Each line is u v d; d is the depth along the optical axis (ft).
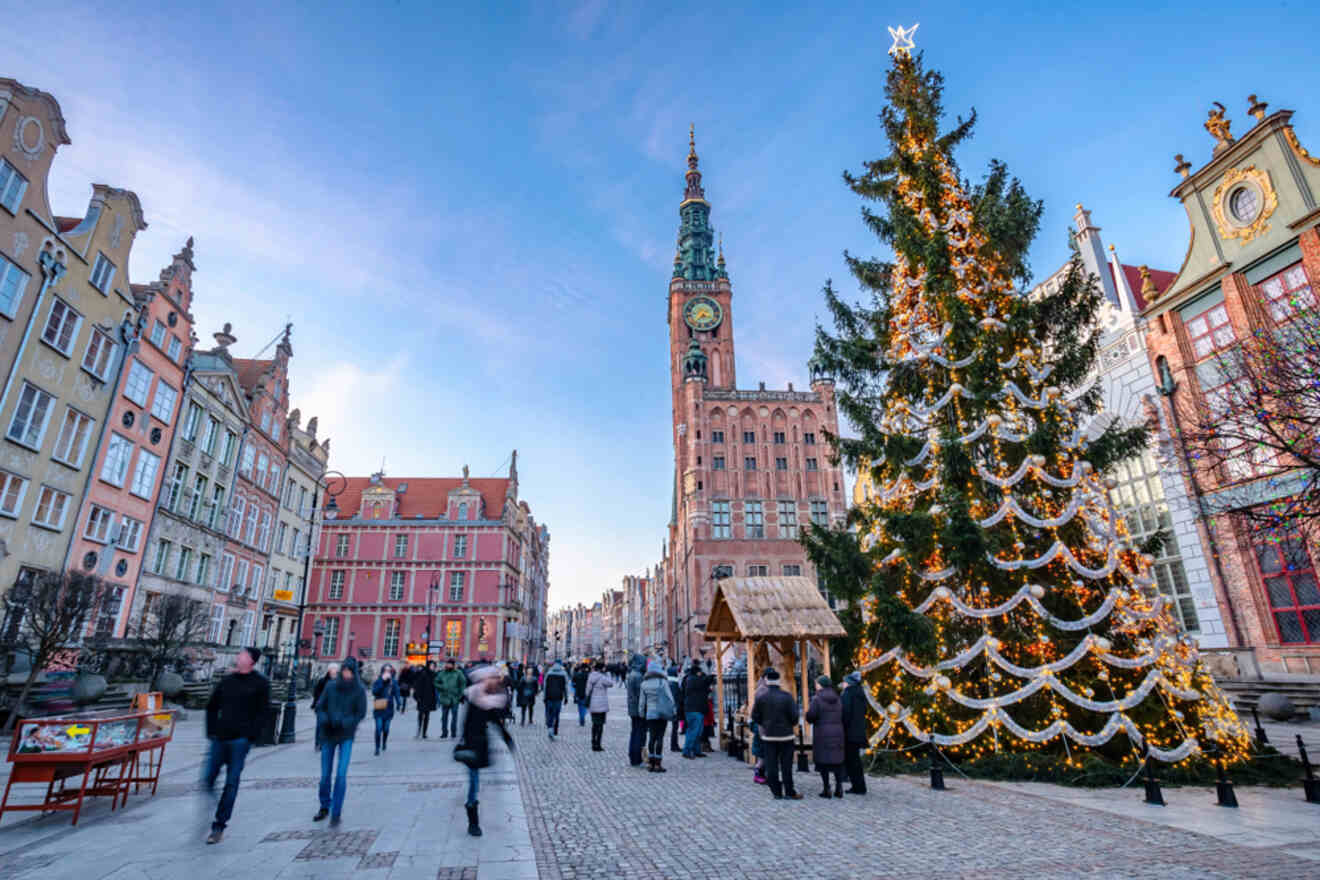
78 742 26.48
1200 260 75.25
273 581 132.36
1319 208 63.52
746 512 183.11
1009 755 37.65
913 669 41.37
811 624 44.70
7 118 65.00
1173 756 35.14
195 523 100.63
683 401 213.25
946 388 47.14
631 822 27.30
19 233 66.64
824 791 32.24
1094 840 24.14
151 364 89.15
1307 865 20.92
